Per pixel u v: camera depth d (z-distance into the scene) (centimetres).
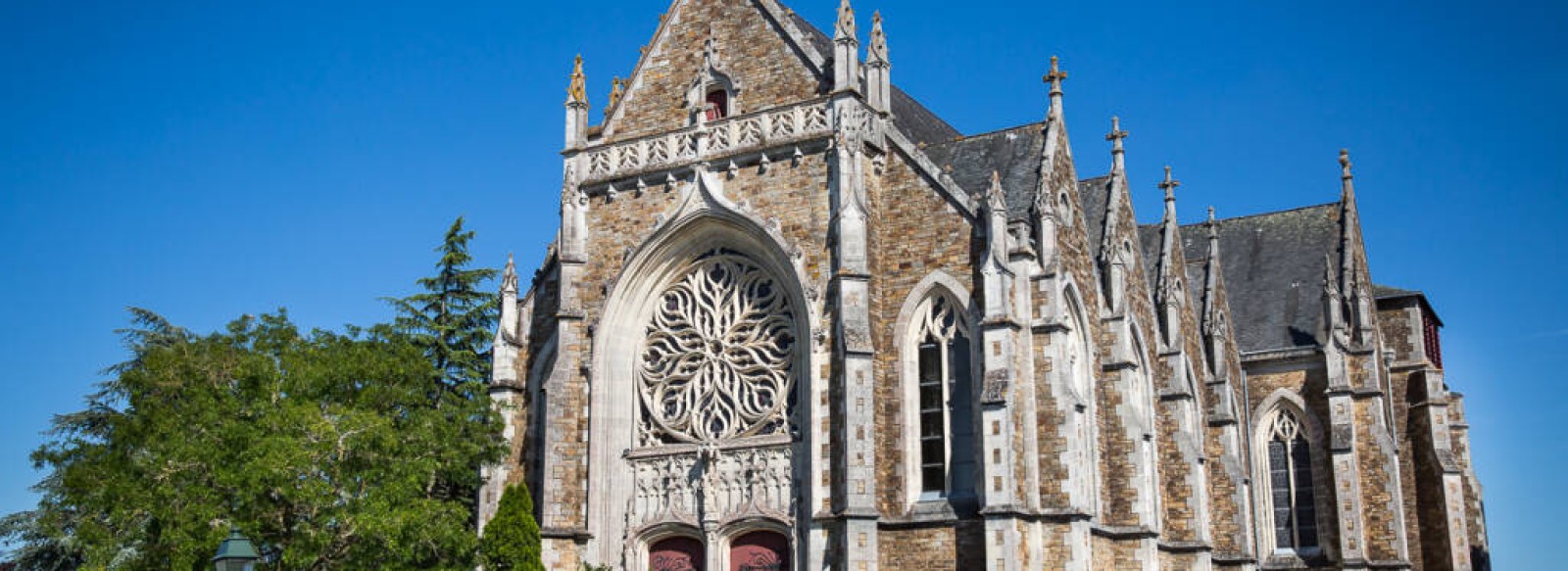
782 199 5412
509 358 5797
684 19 5941
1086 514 4962
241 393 4806
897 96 6731
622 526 5472
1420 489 7538
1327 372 7231
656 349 5650
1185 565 6156
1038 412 5069
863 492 4931
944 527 4966
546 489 5459
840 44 5419
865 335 5100
